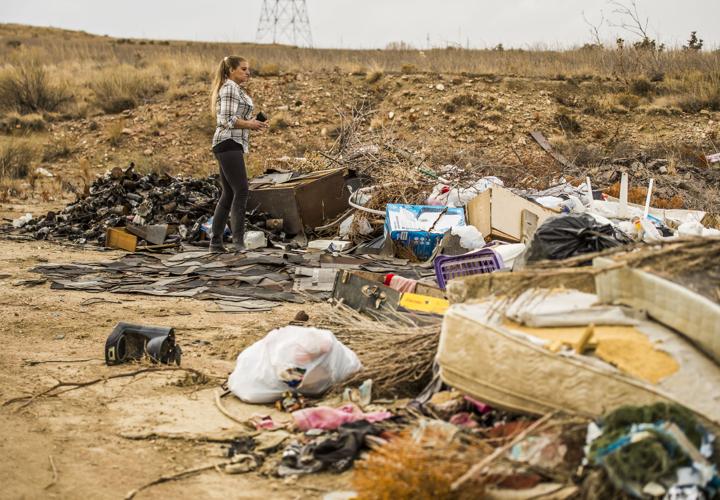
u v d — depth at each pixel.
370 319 6.32
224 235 11.60
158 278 9.13
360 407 4.81
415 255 10.18
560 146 23.17
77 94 30.98
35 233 12.20
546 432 3.53
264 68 29.81
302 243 11.52
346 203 12.12
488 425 4.10
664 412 3.26
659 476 3.12
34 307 7.67
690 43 31.64
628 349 3.58
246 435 4.48
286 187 11.77
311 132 25.58
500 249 8.06
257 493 3.81
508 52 35.12
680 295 3.63
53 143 26.11
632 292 3.85
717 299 3.68
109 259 10.41
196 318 7.38
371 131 15.29
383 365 5.11
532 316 3.85
